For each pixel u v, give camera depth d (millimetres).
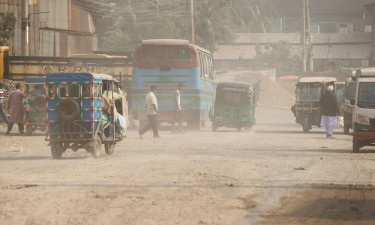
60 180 24266
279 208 17781
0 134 59312
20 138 54344
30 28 123562
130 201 19016
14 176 25703
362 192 21375
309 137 59969
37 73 89688
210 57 86000
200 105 73812
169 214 16828
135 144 46219
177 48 73000
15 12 121125
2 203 18688
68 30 139250
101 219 16203
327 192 21219
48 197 19797
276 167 29688
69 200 19234
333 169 29328
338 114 59219
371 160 35094
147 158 33969
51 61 89438
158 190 21344
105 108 37000
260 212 17109
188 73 72812
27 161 33250
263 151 40062
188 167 28891
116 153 38250
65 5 137500
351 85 70125
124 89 88062
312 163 32219
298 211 17312
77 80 35094
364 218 16391
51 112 35188
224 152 38531
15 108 59250
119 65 88625
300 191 21344
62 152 35938
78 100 35125
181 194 20422
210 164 30406
